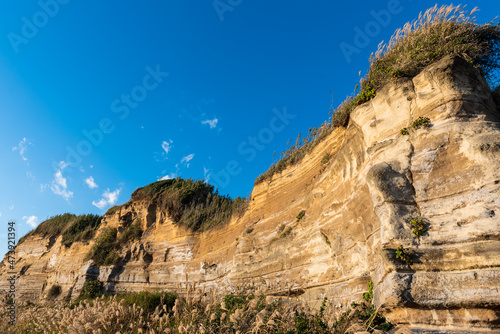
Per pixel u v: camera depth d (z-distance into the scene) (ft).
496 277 20.30
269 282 58.18
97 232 148.25
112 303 28.43
